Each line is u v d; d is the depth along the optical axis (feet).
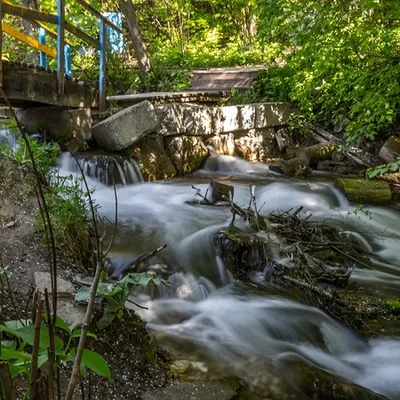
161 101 33.01
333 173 32.94
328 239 20.25
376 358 13.56
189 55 54.34
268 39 29.43
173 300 14.99
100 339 11.00
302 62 34.76
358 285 17.65
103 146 27.02
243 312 14.78
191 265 16.92
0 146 19.07
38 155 19.11
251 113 35.17
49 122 26.35
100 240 5.08
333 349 13.83
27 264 13.35
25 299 11.34
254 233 19.03
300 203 26.04
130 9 44.09
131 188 25.46
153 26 66.33
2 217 15.47
